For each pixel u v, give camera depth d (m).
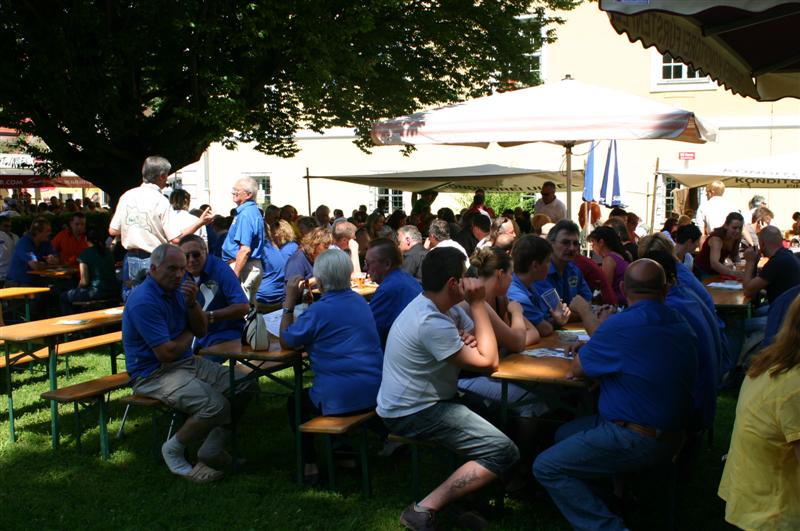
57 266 11.05
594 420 3.89
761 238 6.80
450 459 4.24
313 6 10.37
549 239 5.66
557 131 6.06
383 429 4.64
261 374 4.69
